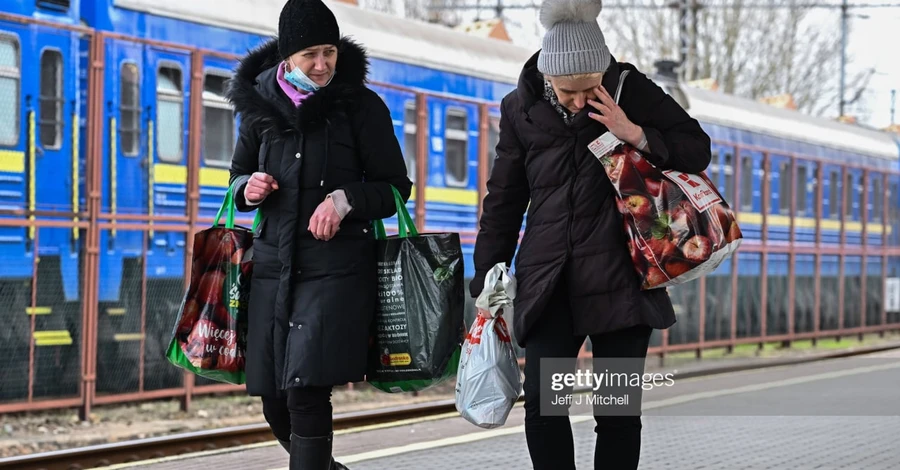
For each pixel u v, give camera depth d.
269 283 8.18
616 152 7.53
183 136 18.81
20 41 16.66
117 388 17.64
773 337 34.97
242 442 15.60
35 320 16.62
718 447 13.91
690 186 7.62
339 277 8.08
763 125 34.75
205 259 8.46
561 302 7.86
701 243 7.53
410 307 8.35
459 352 8.46
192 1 19.00
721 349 37.31
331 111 8.12
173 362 8.55
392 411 18.44
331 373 7.94
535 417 7.87
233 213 8.52
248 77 8.33
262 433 15.96
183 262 18.75
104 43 17.67
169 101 18.61
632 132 7.52
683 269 7.56
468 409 8.08
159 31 18.45
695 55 60.16
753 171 34.03
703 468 12.27
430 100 23.47
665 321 7.80
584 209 7.65
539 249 7.76
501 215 8.15
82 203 17.33
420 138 23.16
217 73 19.41
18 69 16.64
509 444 14.06
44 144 16.92
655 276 7.58
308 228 8.02
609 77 7.63
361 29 21.91
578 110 7.61
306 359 7.89
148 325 18.12
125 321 17.78
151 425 17.83
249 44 19.97
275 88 8.15
